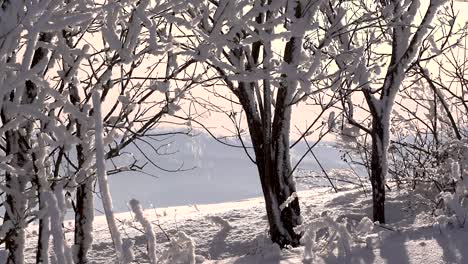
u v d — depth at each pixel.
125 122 4.68
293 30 4.43
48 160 4.64
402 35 7.60
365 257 4.94
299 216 7.14
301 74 4.66
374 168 7.84
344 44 6.96
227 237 8.04
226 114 6.89
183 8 4.18
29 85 4.63
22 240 4.84
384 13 6.21
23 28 3.35
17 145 4.62
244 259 5.89
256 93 7.05
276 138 7.07
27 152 4.51
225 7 4.18
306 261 5.09
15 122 4.04
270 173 7.11
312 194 12.03
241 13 5.25
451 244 4.98
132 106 4.67
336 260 4.99
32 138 4.71
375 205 7.84
